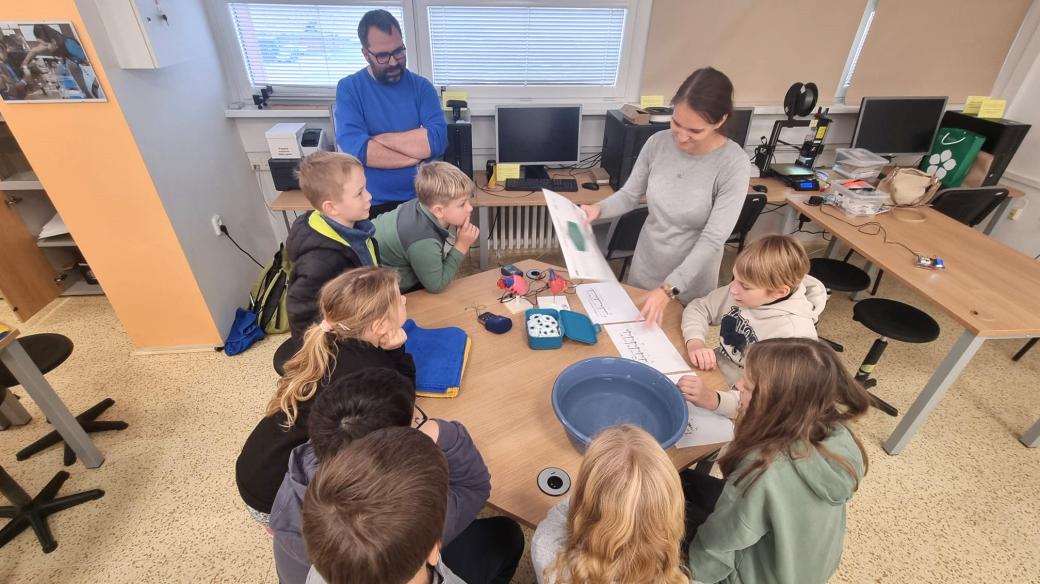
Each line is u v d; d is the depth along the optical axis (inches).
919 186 105.3
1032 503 74.7
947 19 121.8
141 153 82.8
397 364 47.6
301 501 34.0
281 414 43.5
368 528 24.0
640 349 58.3
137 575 64.2
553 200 67.6
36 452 81.0
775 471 34.9
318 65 118.7
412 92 96.0
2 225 107.7
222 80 112.4
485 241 120.9
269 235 132.3
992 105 121.6
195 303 99.5
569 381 48.9
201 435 84.5
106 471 78.0
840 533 36.7
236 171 116.0
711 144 65.8
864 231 95.9
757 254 52.2
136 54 78.8
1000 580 64.6
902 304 90.7
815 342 36.7
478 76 123.8
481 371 54.5
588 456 29.8
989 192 104.0
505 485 41.8
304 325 59.4
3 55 72.2
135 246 90.9
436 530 26.4
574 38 120.4
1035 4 121.2
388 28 84.7
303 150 108.2
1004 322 68.2
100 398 92.3
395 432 27.4
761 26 118.3
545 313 61.4
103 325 112.7
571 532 30.9
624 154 108.0
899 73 128.0
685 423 42.6
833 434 35.4
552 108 116.0
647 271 78.9
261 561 65.8
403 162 96.1
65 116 78.0
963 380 99.3
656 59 121.0
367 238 64.9
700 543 40.4
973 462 81.4
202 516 71.4
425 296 68.7
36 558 65.9
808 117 126.3
